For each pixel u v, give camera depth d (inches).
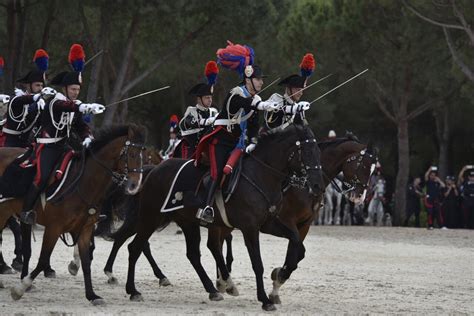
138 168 1155.3
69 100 1185.4
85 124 1232.2
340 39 3235.7
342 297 1294.3
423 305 1223.5
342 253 2044.8
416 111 3403.1
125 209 1339.8
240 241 2311.8
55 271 1556.3
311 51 3309.5
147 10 2706.7
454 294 1364.4
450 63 3270.2
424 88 3582.7
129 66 3105.3
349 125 4306.1
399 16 3127.5
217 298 1231.5
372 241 2432.3
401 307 1197.1
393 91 3383.4
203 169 1218.6
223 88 3609.7
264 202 1163.3
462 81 3275.1
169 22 2866.6
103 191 1175.0
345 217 3262.8
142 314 1067.9
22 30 2748.5
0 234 1504.7
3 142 1451.8
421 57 3211.1
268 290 1359.5
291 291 1353.3
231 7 2785.4
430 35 3134.8
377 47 3223.4
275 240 2349.9
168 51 3038.9
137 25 2837.1
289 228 1205.7
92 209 1170.6
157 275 1393.9
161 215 1263.5
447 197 3129.9
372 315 1108.5
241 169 1175.0
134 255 1246.3
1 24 3036.4
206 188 1182.3
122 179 1165.7
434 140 4382.4
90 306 1145.4
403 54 3198.8
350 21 3186.5
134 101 4136.3
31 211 1194.6
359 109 4220.0
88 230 1183.6
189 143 1408.7
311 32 3253.0
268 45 3420.3
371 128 4355.3
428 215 3051.2
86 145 1178.6
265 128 1255.5
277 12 3083.2
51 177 1177.4
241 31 2893.7
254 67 1186.6
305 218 1275.8
